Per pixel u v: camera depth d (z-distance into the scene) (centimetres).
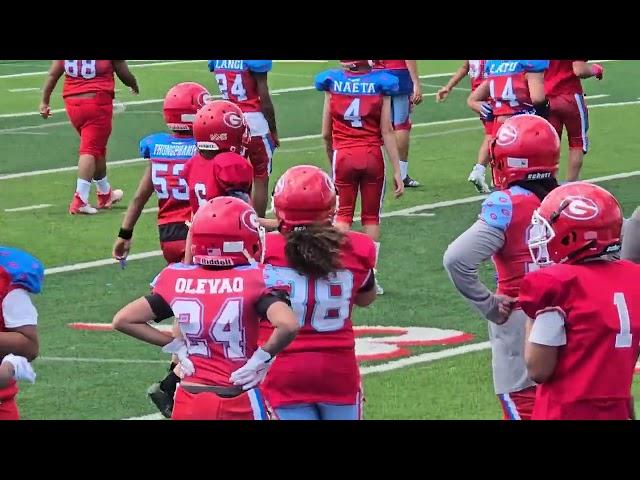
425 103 8381
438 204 5553
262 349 2195
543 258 2186
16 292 2189
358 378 2378
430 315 3944
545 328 2061
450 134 7319
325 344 2320
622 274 2088
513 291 2453
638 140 7019
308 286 2300
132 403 3212
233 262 2236
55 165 6531
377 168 4225
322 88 4219
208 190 3231
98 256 4738
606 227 2080
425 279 4356
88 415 3109
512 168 2453
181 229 3456
